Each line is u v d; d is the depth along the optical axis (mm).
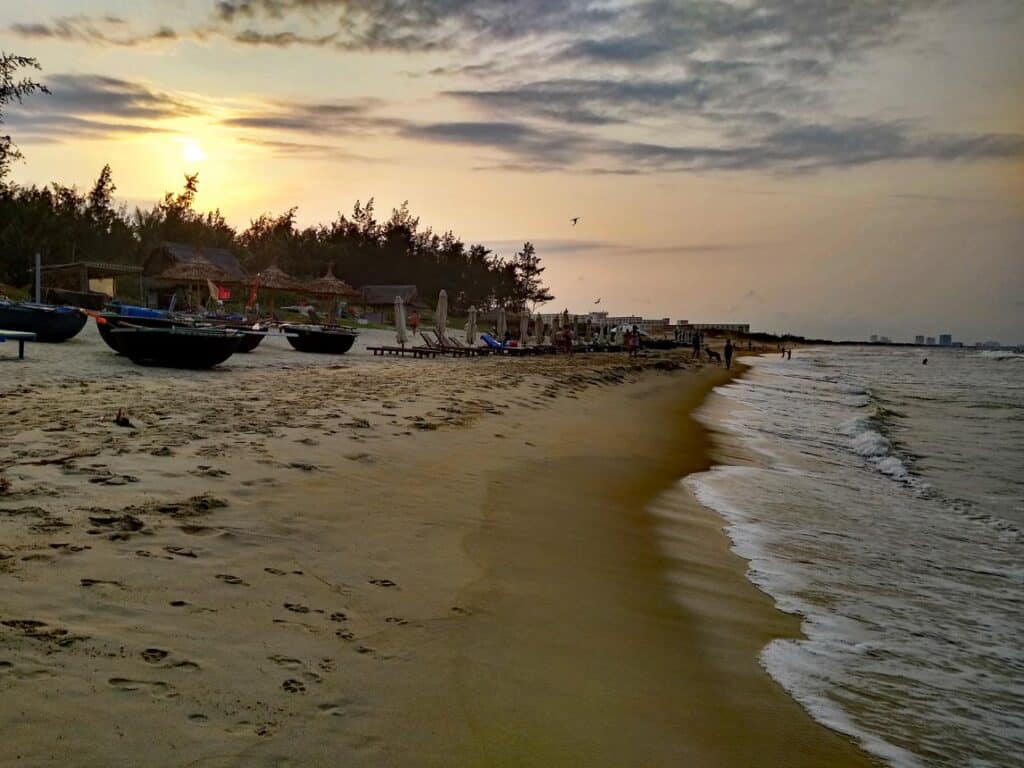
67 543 4871
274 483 7039
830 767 3793
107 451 7457
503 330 47531
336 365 23391
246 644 3920
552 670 4332
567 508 8367
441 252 109062
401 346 32250
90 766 2744
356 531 6156
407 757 3191
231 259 60406
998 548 9008
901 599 6738
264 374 18047
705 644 5156
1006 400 34438
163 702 3240
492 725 3590
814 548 8164
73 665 3398
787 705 4426
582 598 5645
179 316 27672
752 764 3707
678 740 3809
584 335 72625
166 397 12016
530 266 123062
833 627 5828
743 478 11992
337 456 8523
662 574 6582
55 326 21844
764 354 112562
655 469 11742
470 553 6180
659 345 78438
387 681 3822
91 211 73188
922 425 23828
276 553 5328
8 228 53562
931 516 10586
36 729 2900
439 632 4539
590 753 3521
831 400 31875
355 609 4656
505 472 9508
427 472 8695
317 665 3842
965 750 4156
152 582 4477
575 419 15953
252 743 3068
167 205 86688
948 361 101500
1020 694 4973
